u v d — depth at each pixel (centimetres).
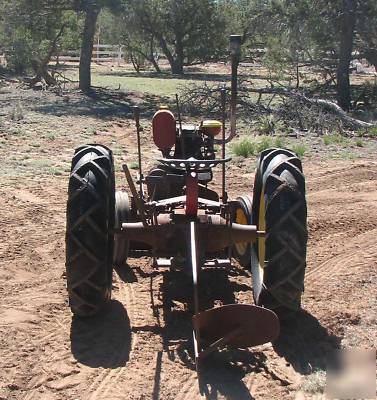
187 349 511
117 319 564
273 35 2770
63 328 545
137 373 475
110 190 545
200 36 4356
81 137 1645
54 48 3147
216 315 479
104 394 447
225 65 5122
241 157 1381
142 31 4284
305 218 515
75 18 3225
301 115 1884
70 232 518
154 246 565
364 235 841
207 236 565
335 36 2566
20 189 1047
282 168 534
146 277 668
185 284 649
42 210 920
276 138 1645
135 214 714
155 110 2336
